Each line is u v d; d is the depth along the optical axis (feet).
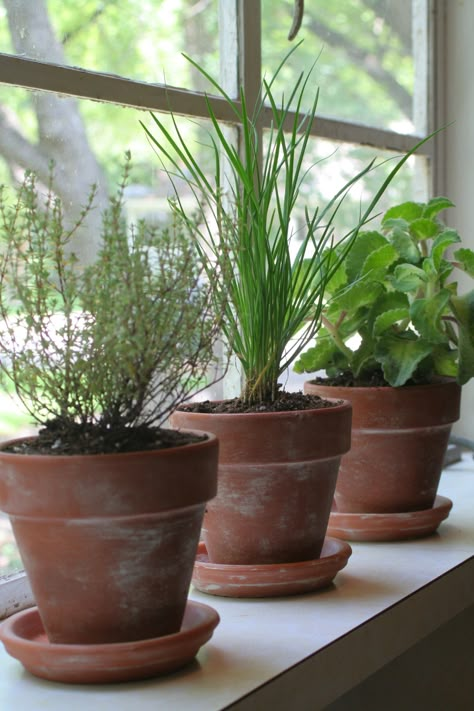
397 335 3.68
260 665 2.29
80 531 2.10
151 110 3.45
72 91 3.11
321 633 2.52
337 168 5.16
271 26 5.62
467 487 4.43
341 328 3.65
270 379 3.04
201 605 2.47
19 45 3.33
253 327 2.96
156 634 2.22
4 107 3.27
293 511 2.86
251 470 2.81
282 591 2.85
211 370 3.95
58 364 2.23
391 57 5.41
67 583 2.15
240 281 2.95
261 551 2.89
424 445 3.51
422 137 5.12
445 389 3.50
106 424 2.26
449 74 5.18
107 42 5.62
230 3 3.86
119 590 2.15
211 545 2.98
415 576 3.05
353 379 3.68
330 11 5.88
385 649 2.71
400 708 3.98
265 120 3.94
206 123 3.78
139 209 4.04
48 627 2.22
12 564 3.19
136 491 2.07
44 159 3.43
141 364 2.20
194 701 2.07
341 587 2.94
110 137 3.76
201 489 2.20
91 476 2.05
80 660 2.11
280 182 5.06
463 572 3.20
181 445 2.23
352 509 3.59
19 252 2.27
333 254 3.64
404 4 5.30
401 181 5.25
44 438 2.29
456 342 3.74
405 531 3.49
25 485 2.08
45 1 3.47
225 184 3.92
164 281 2.22
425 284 3.62
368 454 3.49
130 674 2.17
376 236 3.67
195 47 5.02
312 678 2.36
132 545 2.13
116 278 2.18
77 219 3.48
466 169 5.15
